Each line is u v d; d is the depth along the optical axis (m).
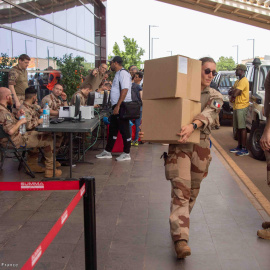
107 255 3.52
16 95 7.67
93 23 22.23
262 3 17.12
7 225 4.22
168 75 3.29
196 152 3.57
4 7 9.59
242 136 8.84
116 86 7.47
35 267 3.28
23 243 3.76
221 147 9.90
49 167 6.15
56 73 12.89
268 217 4.53
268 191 5.99
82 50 19.11
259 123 8.23
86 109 7.03
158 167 7.08
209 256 3.52
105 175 6.46
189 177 3.51
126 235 3.97
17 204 4.93
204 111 3.47
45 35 12.94
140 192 5.48
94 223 2.43
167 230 4.10
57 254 3.52
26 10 11.06
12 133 5.73
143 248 3.67
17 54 10.45
